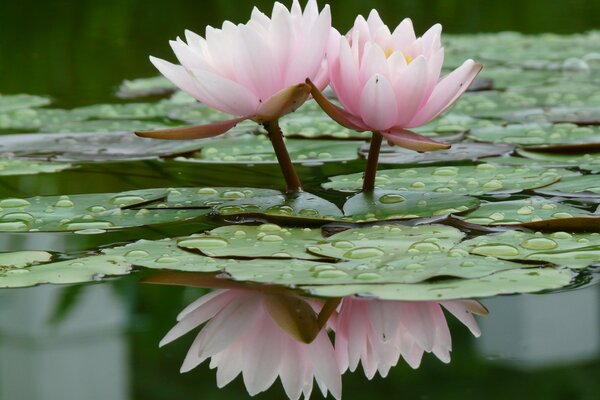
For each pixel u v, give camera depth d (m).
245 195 2.26
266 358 2.05
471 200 2.22
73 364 2.04
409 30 2.21
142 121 2.64
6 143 2.52
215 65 2.19
